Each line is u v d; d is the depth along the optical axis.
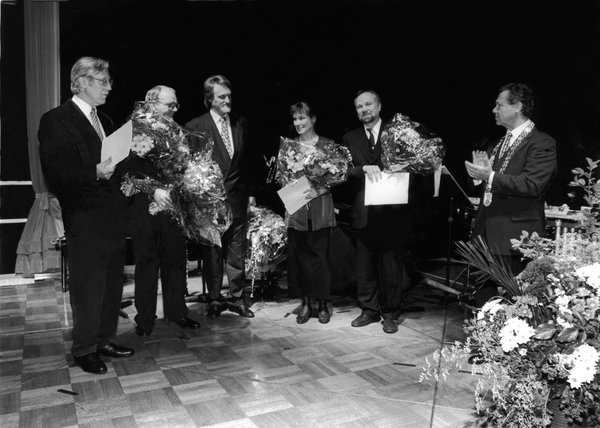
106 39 4.89
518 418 1.63
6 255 4.97
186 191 3.01
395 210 3.29
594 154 4.27
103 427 2.15
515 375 1.65
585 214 1.79
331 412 2.28
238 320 3.63
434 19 5.15
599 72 4.23
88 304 2.66
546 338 1.50
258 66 5.19
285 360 2.89
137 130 2.81
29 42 4.70
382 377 2.65
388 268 3.34
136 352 3.02
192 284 4.57
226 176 3.48
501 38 4.81
